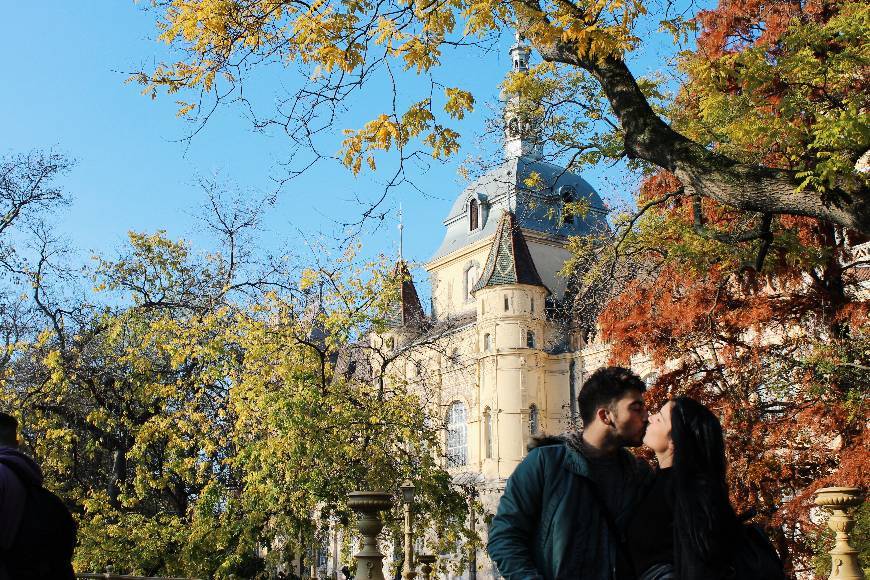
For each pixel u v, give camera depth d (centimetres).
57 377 2456
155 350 2848
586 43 1198
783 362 2105
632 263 2253
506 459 6200
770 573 429
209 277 2948
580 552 447
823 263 1858
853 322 1875
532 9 1221
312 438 2469
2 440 543
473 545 2722
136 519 2398
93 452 2700
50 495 538
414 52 1193
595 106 1705
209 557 2438
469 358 6525
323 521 2591
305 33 1208
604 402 467
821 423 1864
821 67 1527
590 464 462
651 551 446
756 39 2173
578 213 2055
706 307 2111
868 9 1448
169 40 1270
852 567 870
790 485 1938
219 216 2953
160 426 2466
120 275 2897
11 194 2838
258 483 2408
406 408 2777
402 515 2659
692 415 442
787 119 1563
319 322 2809
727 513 425
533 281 6500
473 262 7300
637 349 2214
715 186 1221
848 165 1157
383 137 1205
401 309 4269
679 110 1955
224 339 2622
